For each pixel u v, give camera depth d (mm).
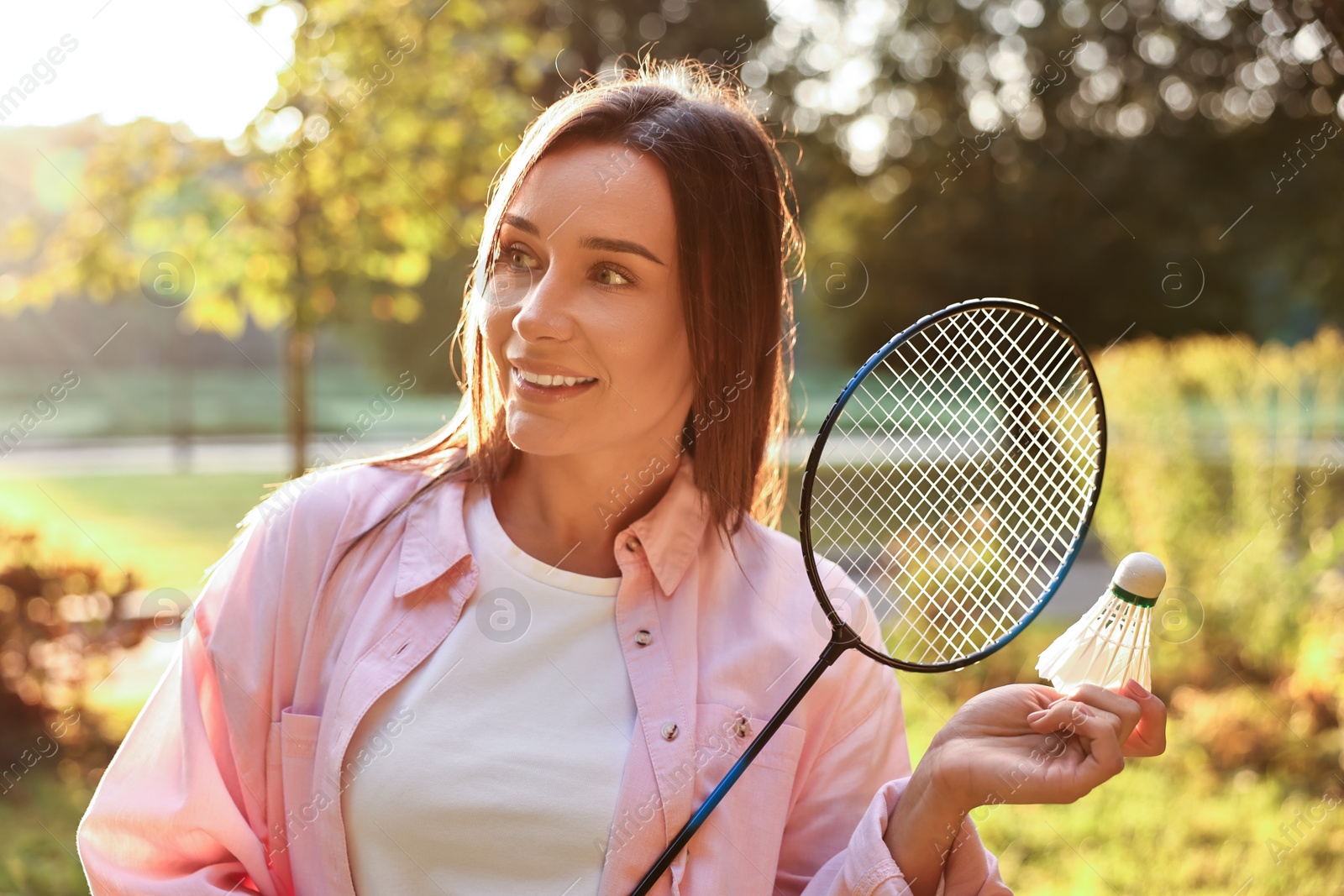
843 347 14000
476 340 1550
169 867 1427
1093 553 9602
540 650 1465
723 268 1444
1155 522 6895
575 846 1383
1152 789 5172
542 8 9820
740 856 1437
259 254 6785
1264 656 6410
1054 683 1438
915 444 1734
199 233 6781
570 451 1407
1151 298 12609
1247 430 6898
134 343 20062
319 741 1423
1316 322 12930
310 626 1477
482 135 6895
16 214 6852
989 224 12781
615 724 1446
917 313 13383
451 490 1550
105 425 18750
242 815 1465
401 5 6488
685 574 1534
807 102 12484
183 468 14398
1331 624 6117
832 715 1577
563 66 9094
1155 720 1373
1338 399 6875
